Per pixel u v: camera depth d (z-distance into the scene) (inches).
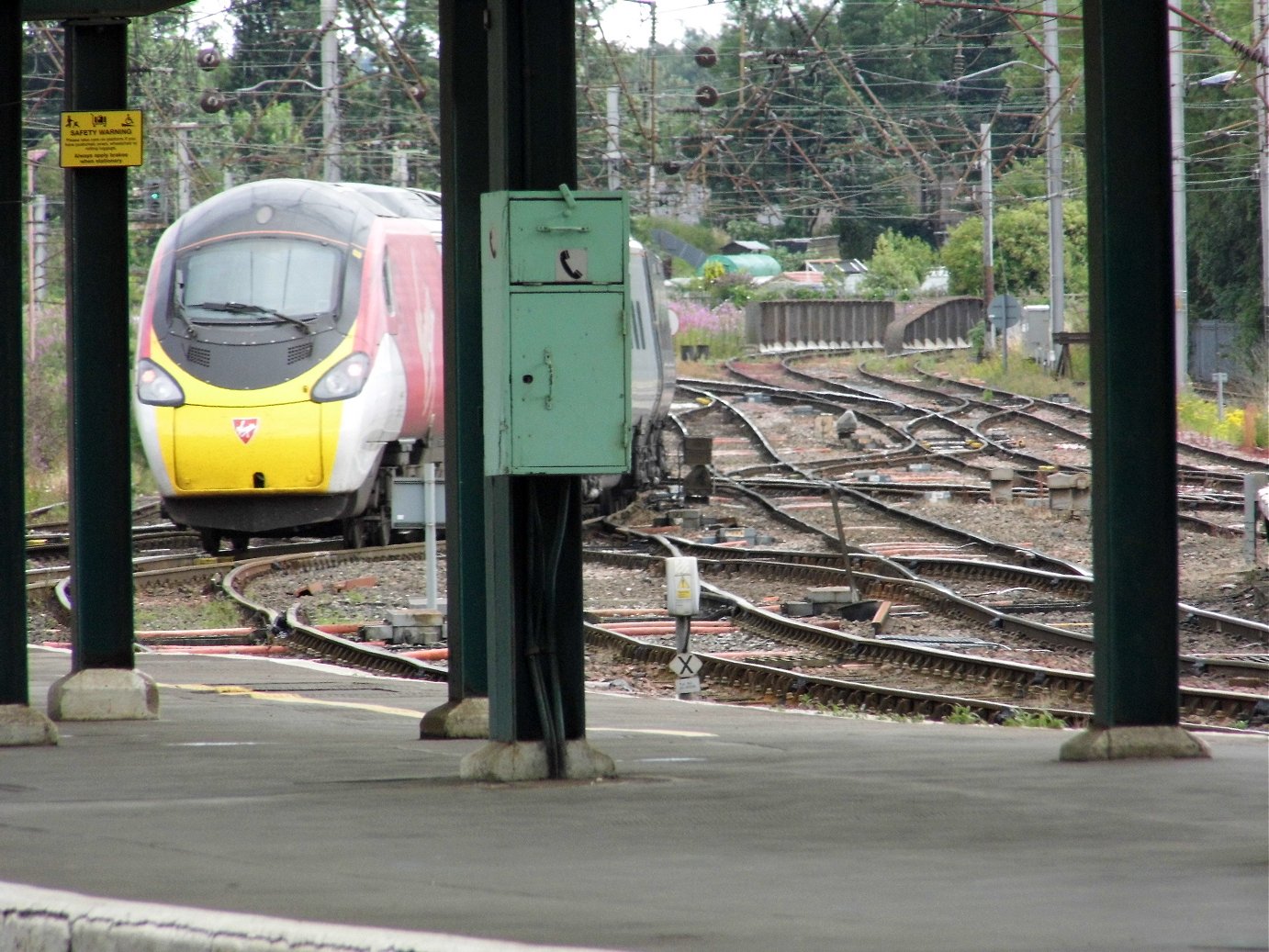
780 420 7042.3
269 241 3417.8
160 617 2778.1
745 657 2300.7
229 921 628.7
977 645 2437.3
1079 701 1989.4
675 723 1609.3
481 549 1428.4
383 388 3373.5
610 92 7549.2
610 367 1050.1
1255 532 3203.7
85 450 1594.5
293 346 3344.0
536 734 1080.2
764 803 958.4
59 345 6402.6
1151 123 1163.3
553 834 853.2
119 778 1115.9
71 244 1594.5
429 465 2596.0
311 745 1348.4
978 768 1129.4
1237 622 2498.8
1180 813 915.4
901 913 652.7
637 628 2581.2
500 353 1046.4
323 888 709.9
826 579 3065.9
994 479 4448.8
